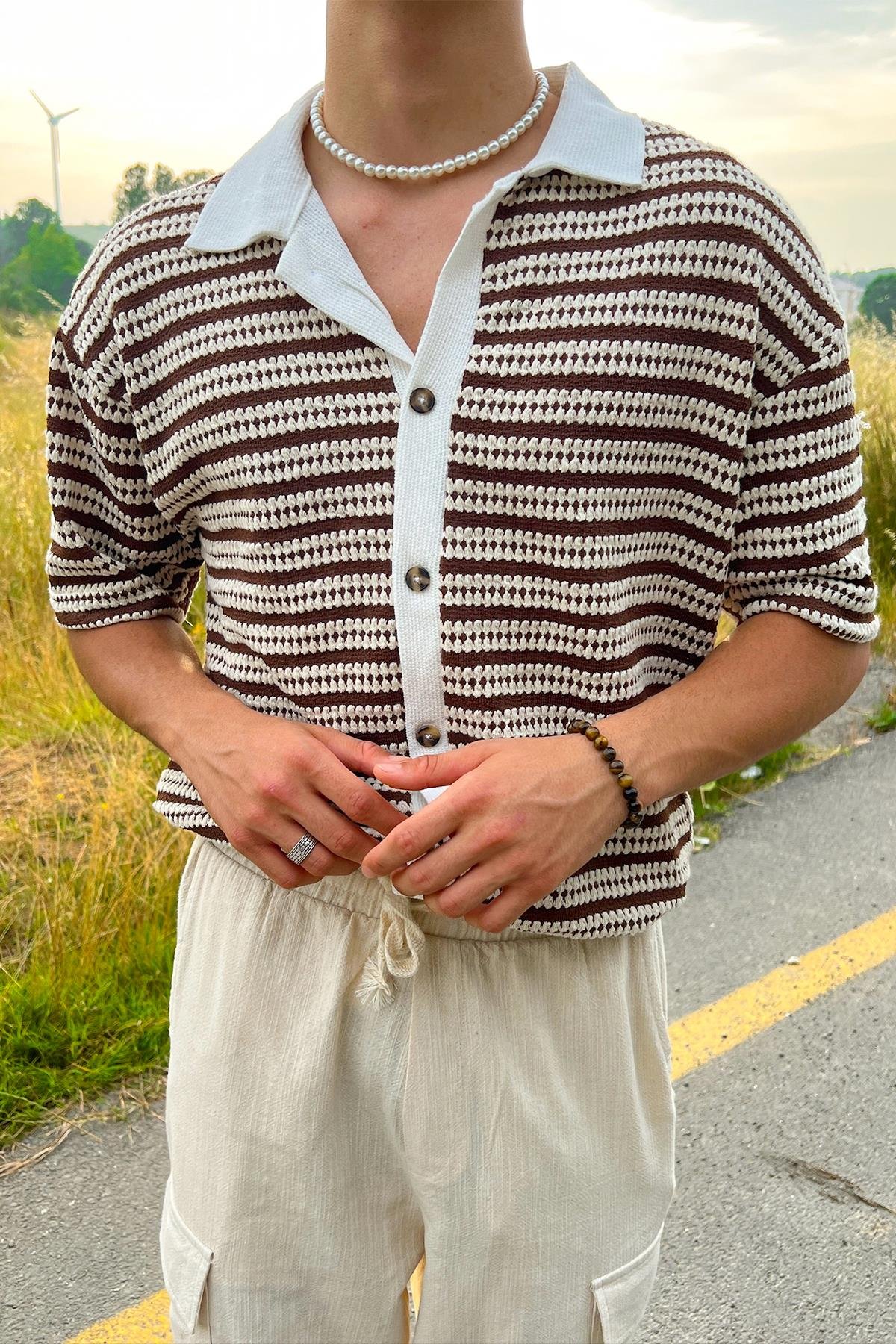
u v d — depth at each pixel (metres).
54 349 1.07
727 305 0.91
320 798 0.97
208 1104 1.10
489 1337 1.11
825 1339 1.83
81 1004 2.33
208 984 1.12
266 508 0.97
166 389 1.00
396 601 0.95
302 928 1.07
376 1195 1.12
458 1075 1.03
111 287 1.00
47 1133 2.16
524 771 0.92
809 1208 2.07
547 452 0.91
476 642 0.95
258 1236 1.10
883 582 4.76
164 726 1.10
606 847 1.02
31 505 4.18
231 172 0.99
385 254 0.95
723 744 1.00
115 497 1.11
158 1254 1.95
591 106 0.95
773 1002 2.58
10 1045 2.27
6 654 3.62
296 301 0.94
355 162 0.95
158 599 1.19
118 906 2.52
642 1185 1.12
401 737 1.00
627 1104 1.09
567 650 0.96
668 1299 1.89
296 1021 1.07
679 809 1.11
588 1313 1.12
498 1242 1.06
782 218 0.93
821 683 1.01
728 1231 2.02
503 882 0.93
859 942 2.79
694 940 2.79
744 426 0.94
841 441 0.96
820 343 0.94
